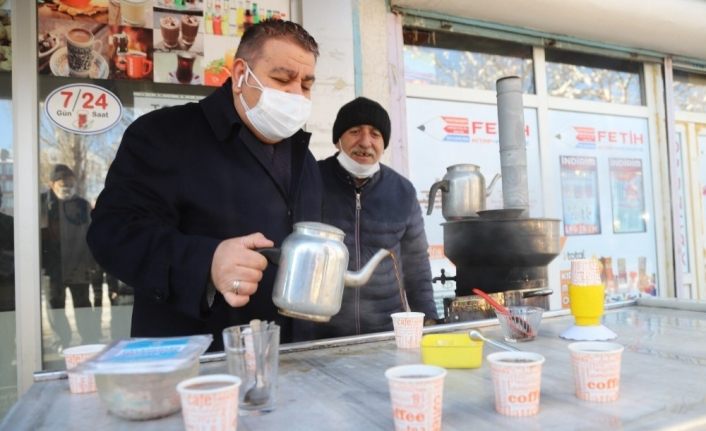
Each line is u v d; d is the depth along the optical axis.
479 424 0.71
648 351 1.09
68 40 2.29
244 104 1.37
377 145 2.03
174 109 1.41
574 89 3.79
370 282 1.98
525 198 2.32
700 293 4.28
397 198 2.16
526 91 3.59
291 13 2.65
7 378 2.22
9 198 2.23
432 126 3.28
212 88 2.50
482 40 3.44
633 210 3.95
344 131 2.03
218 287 1.05
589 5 3.07
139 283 1.12
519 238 1.86
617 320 1.47
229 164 1.37
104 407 0.84
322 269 1.04
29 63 2.22
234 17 2.53
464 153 3.36
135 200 1.23
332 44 2.70
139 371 0.74
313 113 2.65
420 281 2.22
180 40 2.44
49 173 2.28
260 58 1.32
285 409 0.80
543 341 1.25
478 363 1.03
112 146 2.36
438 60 3.30
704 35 3.51
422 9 2.98
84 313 2.30
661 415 0.71
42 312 2.25
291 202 1.46
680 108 4.27
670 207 4.04
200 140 1.37
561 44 3.53
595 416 0.72
